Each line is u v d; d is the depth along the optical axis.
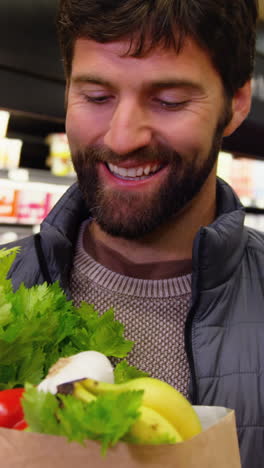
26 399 0.45
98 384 0.46
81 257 0.97
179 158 0.80
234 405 0.85
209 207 0.96
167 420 0.46
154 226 0.83
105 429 0.41
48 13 2.53
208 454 0.45
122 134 0.76
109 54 0.75
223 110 0.85
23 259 1.06
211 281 0.87
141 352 0.87
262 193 3.85
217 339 0.88
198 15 0.73
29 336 0.59
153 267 0.91
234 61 0.82
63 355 0.64
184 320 0.89
